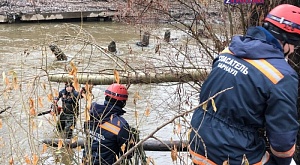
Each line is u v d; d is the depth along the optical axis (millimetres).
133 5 5414
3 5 26219
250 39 2518
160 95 8031
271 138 2367
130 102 8695
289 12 2449
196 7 5027
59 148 3326
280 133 2322
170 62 4996
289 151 2354
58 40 4207
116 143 4000
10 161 3693
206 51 4891
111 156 4004
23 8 25984
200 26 5035
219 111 2484
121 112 4105
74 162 3545
